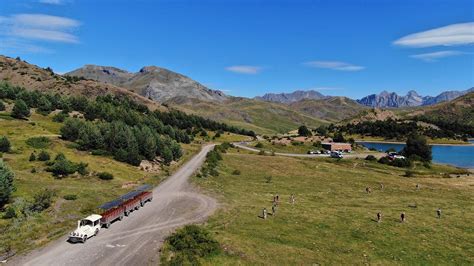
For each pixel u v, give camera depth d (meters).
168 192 69.69
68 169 70.69
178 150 115.50
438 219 58.28
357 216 57.62
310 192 80.06
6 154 77.12
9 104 148.38
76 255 36.22
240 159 125.38
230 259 36.19
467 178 115.62
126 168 86.94
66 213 47.50
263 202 65.25
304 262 36.78
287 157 140.75
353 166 132.12
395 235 48.06
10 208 43.66
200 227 44.34
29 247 37.34
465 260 40.38
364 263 37.78
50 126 123.00
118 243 40.09
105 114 162.25
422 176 116.06
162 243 40.22
